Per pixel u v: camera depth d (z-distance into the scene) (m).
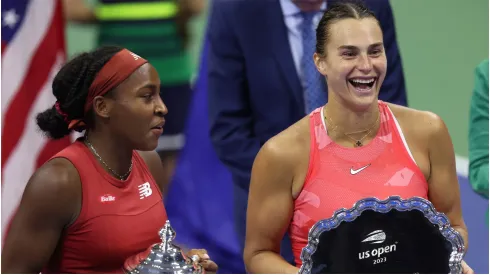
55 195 8.55
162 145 18.25
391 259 8.08
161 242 8.72
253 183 9.27
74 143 9.02
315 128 9.09
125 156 9.05
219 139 13.23
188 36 17.80
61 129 9.25
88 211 8.73
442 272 8.12
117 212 8.89
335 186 8.89
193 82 20.09
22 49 13.70
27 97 13.74
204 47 18.22
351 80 8.67
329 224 7.98
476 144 12.00
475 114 12.02
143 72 8.77
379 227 8.02
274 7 12.62
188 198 18.53
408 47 26.89
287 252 12.50
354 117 8.91
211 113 13.48
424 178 9.11
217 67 13.22
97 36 17.14
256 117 13.06
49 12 13.86
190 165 18.52
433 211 8.05
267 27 12.66
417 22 27.89
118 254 8.88
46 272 9.10
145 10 16.88
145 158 9.89
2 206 13.64
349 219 7.98
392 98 12.67
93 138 9.01
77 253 8.81
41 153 13.86
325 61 8.90
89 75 8.77
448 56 26.08
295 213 9.16
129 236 8.94
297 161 9.02
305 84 12.59
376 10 12.47
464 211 18.41
